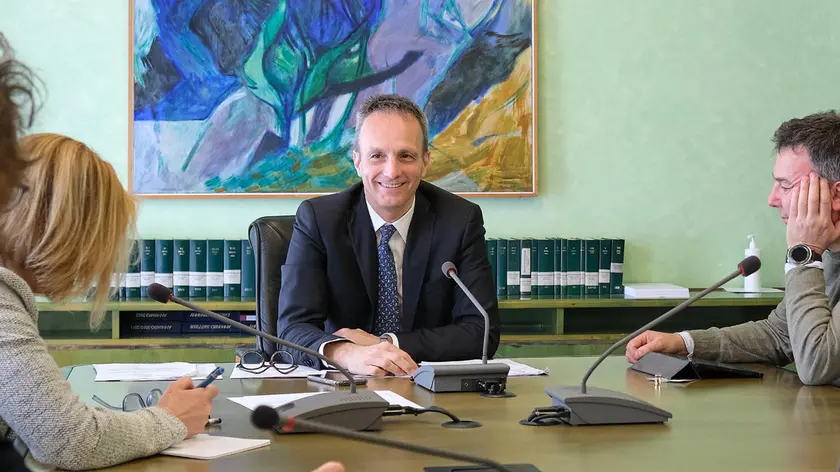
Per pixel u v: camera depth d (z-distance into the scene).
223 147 3.71
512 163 3.83
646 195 3.95
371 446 1.31
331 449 1.30
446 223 2.48
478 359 2.31
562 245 3.69
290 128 3.73
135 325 3.54
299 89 3.73
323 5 3.73
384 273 2.46
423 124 2.46
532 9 3.81
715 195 3.99
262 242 2.58
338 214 2.46
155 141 3.69
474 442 1.35
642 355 2.12
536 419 1.48
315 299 2.37
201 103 3.70
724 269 4.00
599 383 1.90
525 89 3.82
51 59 3.66
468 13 3.79
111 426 1.22
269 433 1.40
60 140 1.30
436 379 1.79
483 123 3.81
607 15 3.89
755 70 3.97
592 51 3.89
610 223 3.94
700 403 1.67
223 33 3.70
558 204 3.91
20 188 1.24
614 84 3.91
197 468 1.20
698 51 3.95
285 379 1.94
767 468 1.21
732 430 1.44
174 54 3.68
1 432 1.34
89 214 1.28
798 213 2.01
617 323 3.92
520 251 3.67
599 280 3.72
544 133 3.88
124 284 3.54
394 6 3.76
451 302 2.48
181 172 3.70
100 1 3.68
